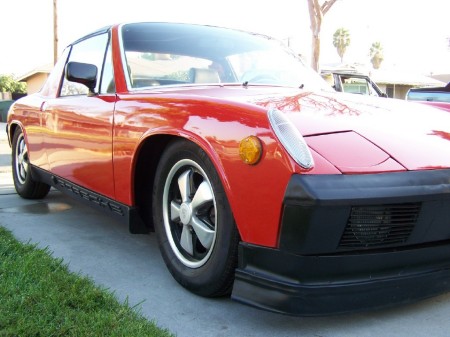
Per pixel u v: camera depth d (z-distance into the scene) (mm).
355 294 2156
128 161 2979
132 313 2410
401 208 2172
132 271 3086
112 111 3162
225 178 2309
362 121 2506
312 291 2096
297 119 2369
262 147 2168
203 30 3893
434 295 2365
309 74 3908
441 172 2258
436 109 3105
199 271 2615
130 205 3078
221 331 2340
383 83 31969
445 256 2371
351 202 2039
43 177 4543
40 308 2322
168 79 3387
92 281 2801
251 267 2258
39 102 4539
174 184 2814
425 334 2334
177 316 2475
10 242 3322
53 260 3051
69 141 3781
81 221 4316
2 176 6859
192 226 2639
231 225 2354
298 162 2066
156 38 3611
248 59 3762
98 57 3760
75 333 2127
